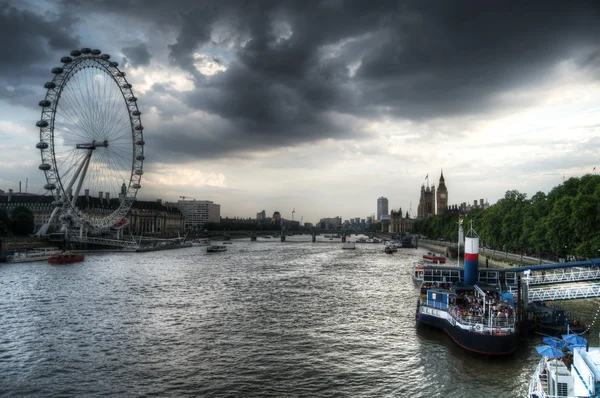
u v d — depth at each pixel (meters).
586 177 116.00
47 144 182.25
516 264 129.50
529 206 137.62
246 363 51.91
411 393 42.78
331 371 49.03
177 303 88.38
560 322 60.94
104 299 92.56
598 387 32.09
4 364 52.25
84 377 47.91
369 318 74.31
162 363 52.12
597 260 64.75
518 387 43.53
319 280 123.75
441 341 59.44
